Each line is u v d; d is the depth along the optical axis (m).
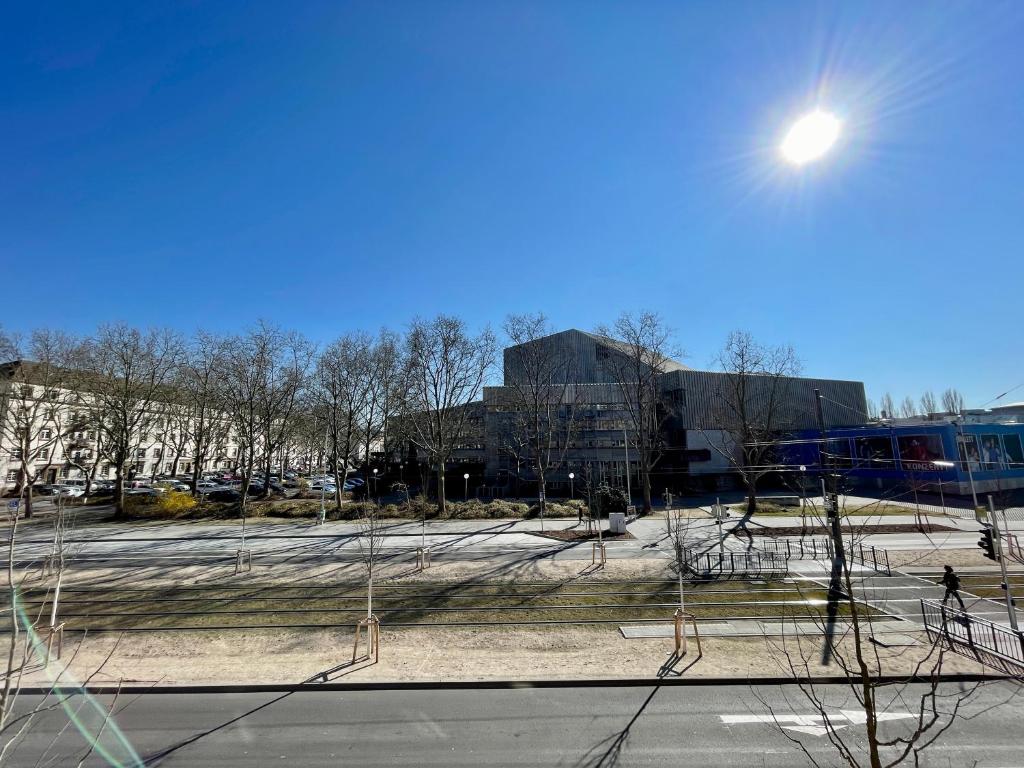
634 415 54.47
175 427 66.69
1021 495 49.94
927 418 63.56
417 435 57.62
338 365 54.94
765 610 19.45
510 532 37.16
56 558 26.20
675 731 10.95
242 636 17.89
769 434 51.81
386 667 14.58
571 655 15.49
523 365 53.53
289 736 10.93
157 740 10.81
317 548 31.89
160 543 33.84
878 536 33.16
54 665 15.10
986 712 11.32
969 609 18.67
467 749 10.36
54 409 46.62
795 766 9.63
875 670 13.43
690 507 49.81
